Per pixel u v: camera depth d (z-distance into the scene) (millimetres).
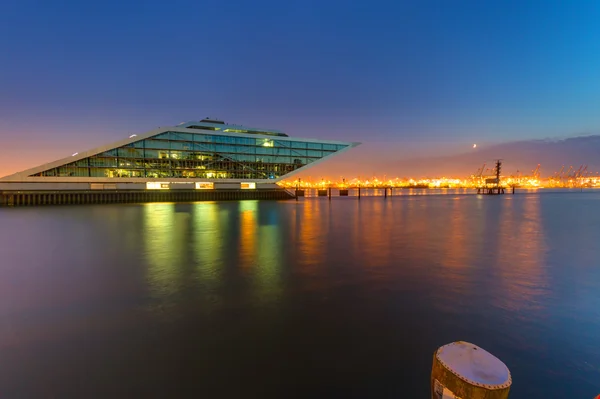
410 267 14469
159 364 6867
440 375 2516
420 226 29578
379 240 21797
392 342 7734
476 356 2506
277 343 7738
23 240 22062
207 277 12984
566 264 14984
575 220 34750
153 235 24250
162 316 9242
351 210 50562
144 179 79312
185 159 84625
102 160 76375
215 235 24203
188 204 70312
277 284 12062
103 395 5895
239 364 6883
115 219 36750
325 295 10891
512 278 12766
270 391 6035
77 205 65875
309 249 18625
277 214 43250
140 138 79375
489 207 56750
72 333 8234
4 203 63312
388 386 6172
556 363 6836
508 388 2223
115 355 7203
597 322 8719
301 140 97062
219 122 93188
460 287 11664
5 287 11773
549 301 10266
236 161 90625
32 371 6590
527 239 22203
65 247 19453
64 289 11555
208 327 8562
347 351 7359
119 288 11648
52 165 71188
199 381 6316
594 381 6246
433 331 8266
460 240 21797
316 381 6332
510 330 8281
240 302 10289
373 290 11359
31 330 8383
